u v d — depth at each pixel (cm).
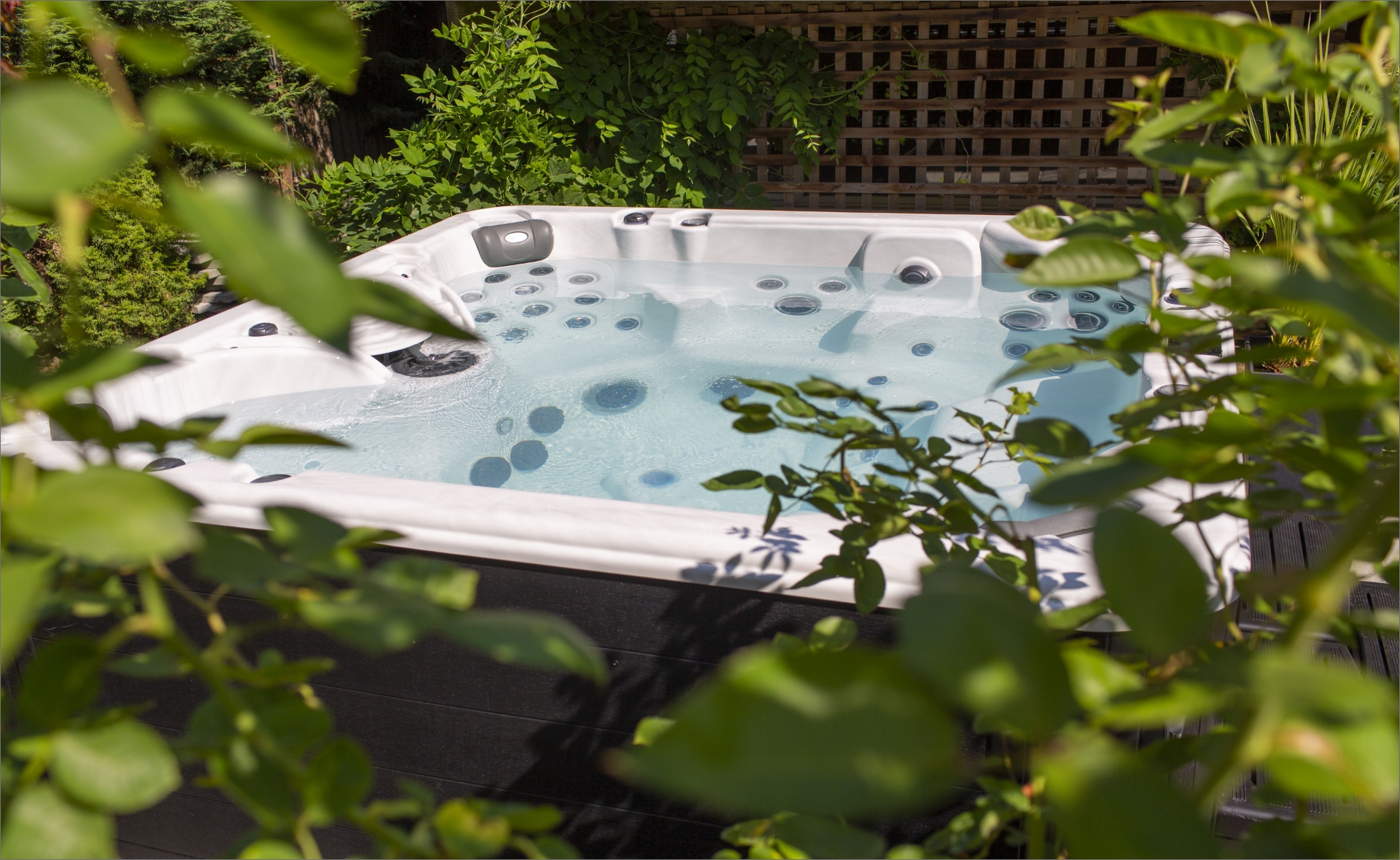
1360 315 26
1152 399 58
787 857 50
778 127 572
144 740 33
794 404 76
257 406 256
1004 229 338
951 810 127
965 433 230
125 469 29
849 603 129
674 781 21
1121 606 35
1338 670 25
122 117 25
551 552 138
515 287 364
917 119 582
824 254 364
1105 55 532
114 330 429
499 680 146
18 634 26
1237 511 63
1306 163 53
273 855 38
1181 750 51
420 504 145
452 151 477
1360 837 31
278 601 34
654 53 548
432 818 43
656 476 230
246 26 543
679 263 381
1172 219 59
